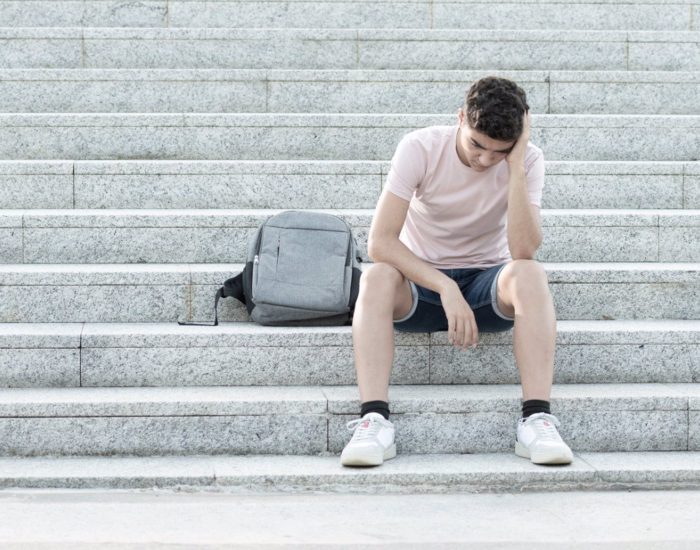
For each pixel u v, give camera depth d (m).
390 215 3.88
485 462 3.71
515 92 3.69
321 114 5.54
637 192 5.21
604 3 6.86
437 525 3.17
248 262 4.30
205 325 4.27
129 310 4.37
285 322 4.25
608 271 4.46
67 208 5.05
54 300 4.33
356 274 4.29
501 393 3.95
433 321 4.02
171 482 3.54
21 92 5.80
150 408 3.79
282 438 3.82
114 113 5.72
